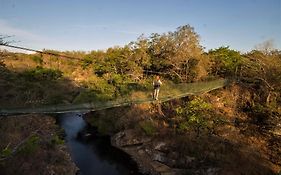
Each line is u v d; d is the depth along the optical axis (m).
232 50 43.41
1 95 31.22
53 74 41.91
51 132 30.59
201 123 27.69
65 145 30.69
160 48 42.06
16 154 21.75
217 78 37.38
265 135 28.94
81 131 36.59
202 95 34.03
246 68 36.66
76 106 19.11
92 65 50.84
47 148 25.84
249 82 36.09
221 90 35.22
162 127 30.97
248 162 23.88
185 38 39.16
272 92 33.16
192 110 28.72
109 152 30.70
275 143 27.42
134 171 27.06
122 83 37.59
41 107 18.03
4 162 20.08
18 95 31.78
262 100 34.06
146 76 42.66
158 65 41.47
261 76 34.06
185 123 28.09
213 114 30.78
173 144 27.94
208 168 24.34
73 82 44.59
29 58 54.22
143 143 30.61
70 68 53.97
